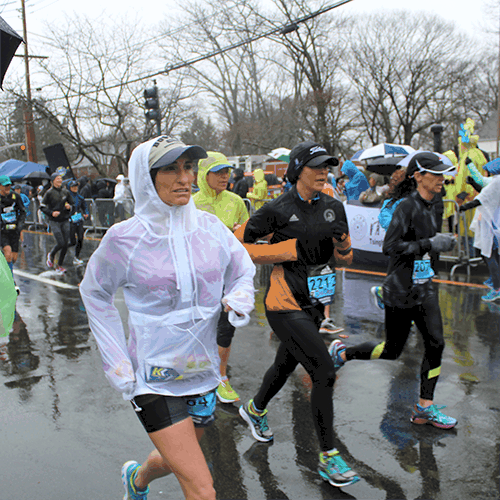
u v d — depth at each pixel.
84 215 10.13
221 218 3.94
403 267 3.21
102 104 21.81
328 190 5.27
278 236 2.77
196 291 1.95
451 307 6.26
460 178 9.27
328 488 2.69
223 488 2.71
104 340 1.97
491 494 2.62
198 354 1.99
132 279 1.92
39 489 2.71
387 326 3.30
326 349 2.69
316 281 2.78
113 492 2.68
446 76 33.00
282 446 3.13
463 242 8.63
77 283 8.28
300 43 27.50
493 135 39.19
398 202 3.27
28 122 21.30
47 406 3.73
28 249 12.50
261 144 30.67
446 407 3.60
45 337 5.43
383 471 2.83
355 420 3.44
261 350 4.92
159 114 13.05
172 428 1.92
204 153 1.91
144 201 1.90
